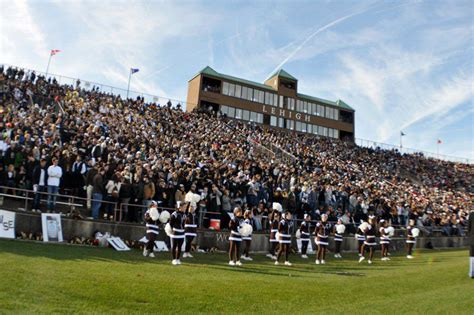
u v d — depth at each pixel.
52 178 16.81
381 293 10.85
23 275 9.49
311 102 67.44
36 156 18.20
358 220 28.11
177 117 39.56
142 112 36.56
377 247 27.03
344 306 9.16
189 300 8.92
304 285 11.55
